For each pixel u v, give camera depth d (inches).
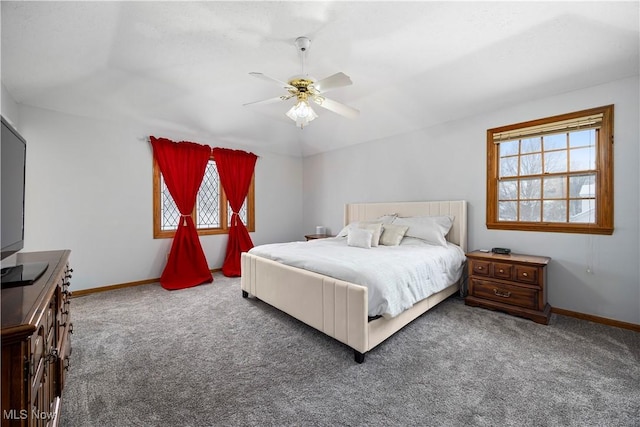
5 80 104.3
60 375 54.3
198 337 94.0
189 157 168.6
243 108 158.1
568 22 81.8
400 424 56.0
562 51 93.6
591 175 109.0
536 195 122.1
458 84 119.5
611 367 75.2
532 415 58.1
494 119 130.8
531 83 110.8
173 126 160.6
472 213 138.3
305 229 233.3
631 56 90.9
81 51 96.7
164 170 159.2
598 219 105.9
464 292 134.5
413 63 106.7
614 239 102.0
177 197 163.3
